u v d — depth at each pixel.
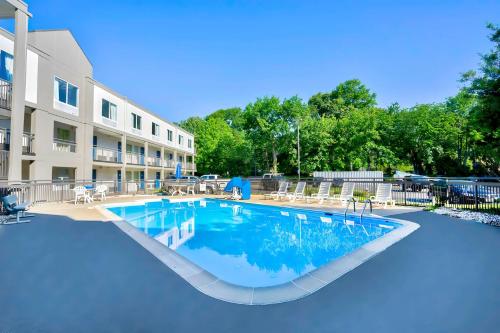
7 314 2.72
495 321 2.61
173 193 19.45
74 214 9.60
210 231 9.09
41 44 15.07
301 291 3.35
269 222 10.54
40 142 14.64
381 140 32.78
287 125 36.50
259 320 2.63
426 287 3.43
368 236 8.19
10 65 13.20
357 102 50.97
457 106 30.02
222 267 5.59
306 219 10.88
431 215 9.46
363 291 3.33
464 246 5.38
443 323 2.58
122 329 2.45
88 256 4.68
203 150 49.44
